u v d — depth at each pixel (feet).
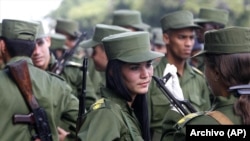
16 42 22.58
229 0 116.06
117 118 20.02
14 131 21.56
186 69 29.58
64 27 49.49
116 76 20.84
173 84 27.61
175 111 23.36
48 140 22.06
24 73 21.95
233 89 16.87
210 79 17.81
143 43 20.99
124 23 41.09
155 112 27.53
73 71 34.24
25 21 22.82
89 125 19.92
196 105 28.76
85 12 153.69
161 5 129.59
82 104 22.95
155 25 132.77
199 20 38.11
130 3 142.31
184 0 123.85
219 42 17.53
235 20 115.65
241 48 17.37
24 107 21.81
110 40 20.92
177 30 29.50
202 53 17.99
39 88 22.26
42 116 22.00
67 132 24.16
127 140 20.12
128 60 20.62
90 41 33.17
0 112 21.50
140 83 20.90
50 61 33.99
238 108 16.97
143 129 21.35
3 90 21.65
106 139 19.44
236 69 17.25
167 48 29.78
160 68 29.09
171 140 19.13
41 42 29.09
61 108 23.07
